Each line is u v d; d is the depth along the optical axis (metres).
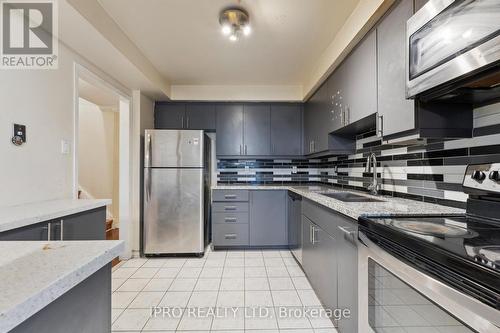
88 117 4.42
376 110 1.57
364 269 1.18
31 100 1.55
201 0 1.66
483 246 0.75
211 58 2.54
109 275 0.68
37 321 0.45
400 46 1.33
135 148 2.97
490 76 0.89
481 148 1.20
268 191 3.17
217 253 3.05
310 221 2.15
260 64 2.69
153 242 2.88
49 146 1.68
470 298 0.62
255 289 2.13
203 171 2.97
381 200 1.68
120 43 1.99
